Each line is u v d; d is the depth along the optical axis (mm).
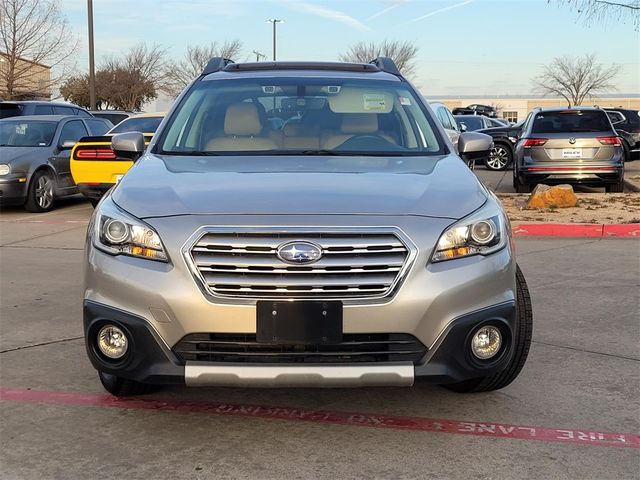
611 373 4266
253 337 3084
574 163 12227
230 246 3062
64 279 6859
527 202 11469
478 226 3240
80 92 44562
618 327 5195
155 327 3105
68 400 3887
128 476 3043
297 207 3156
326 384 3043
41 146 12141
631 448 3289
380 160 4035
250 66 5234
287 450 3289
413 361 3127
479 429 3504
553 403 3822
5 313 5637
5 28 31797
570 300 5949
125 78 44719
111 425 3568
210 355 3119
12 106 15859
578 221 9680
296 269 3039
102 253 3260
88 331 3260
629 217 9977
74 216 11469
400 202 3248
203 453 3262
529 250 8195
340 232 3061
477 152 4496
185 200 3273
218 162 3949
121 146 4598
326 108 4641
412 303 3064
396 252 3100
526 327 3668
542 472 3062
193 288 3061
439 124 4605
